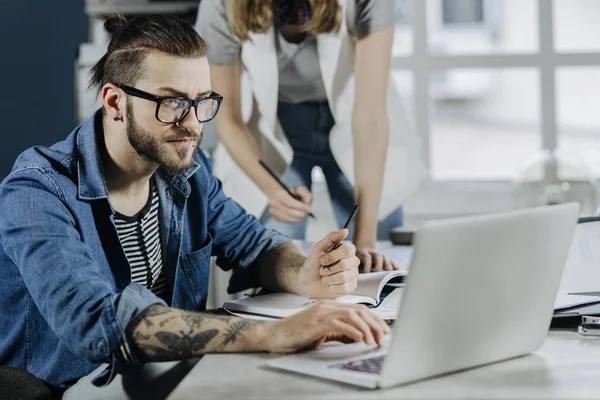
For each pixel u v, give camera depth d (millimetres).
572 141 8617
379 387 884
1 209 1252
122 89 1312
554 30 2967
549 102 2988
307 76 2750
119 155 1364
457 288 915
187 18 2777
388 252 2238
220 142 2793
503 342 998
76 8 2842
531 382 908
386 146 2791
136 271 1445
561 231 1022
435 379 932
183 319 1086
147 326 1078
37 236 1195
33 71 2859
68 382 1329
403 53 3014
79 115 2777
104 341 1080
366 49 2750
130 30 1327
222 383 919
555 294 1054
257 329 1070
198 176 1591
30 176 1271
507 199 2932
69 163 1333
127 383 1191
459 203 2938
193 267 1562
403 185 2812
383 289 1479
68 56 2855
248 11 2719
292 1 2715
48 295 1132
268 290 1557
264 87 2762
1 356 1349
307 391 879
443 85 10023
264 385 907
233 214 1652
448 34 9484
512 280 979
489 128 9969
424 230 860
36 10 2842
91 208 1340
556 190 2668
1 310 1348
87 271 1163
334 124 2775
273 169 2795
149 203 1469
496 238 941
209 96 1347
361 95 2768
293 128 2781
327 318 1054
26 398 1180
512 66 2984
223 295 2721
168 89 1293
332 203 2801
